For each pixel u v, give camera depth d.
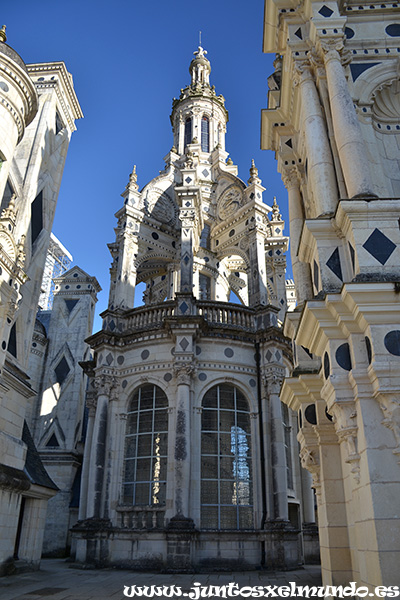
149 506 19.23
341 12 10.65
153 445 20.34
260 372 22.06
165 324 21.27
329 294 7.24
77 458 30.98
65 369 34.03
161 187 29.62
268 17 11.64
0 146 16.20
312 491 23.61
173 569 17.33
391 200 7.66
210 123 35.94
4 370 16.08
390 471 6.35
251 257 26.02
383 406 6.64
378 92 9.96
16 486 15.84
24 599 11.73
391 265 7.29
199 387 21.00
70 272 37.50
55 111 22.78
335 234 8.12
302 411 9.90
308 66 10.20
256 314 23.56
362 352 7.12
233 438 20.86
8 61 16.30
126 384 21.98
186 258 23.67
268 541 18.86
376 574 5.98
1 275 14.70
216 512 19.42
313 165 9.18
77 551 19.75
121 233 26.30
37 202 20.81
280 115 12.66
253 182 27.48
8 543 15.73
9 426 16.83
